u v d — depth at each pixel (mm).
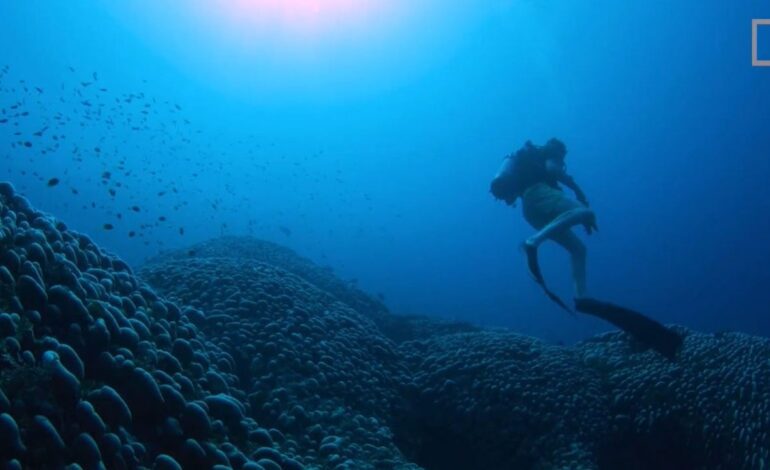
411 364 6285
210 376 3857
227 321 5180
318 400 4609
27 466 2189
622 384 6148
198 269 6242
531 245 4445
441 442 5637
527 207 5113
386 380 5637
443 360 6234
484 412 5586
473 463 5527
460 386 5852
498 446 5449
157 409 2963
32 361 2611
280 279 6391
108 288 3914
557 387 5934
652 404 5855
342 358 5332
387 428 4727
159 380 3211
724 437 5457
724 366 6105
